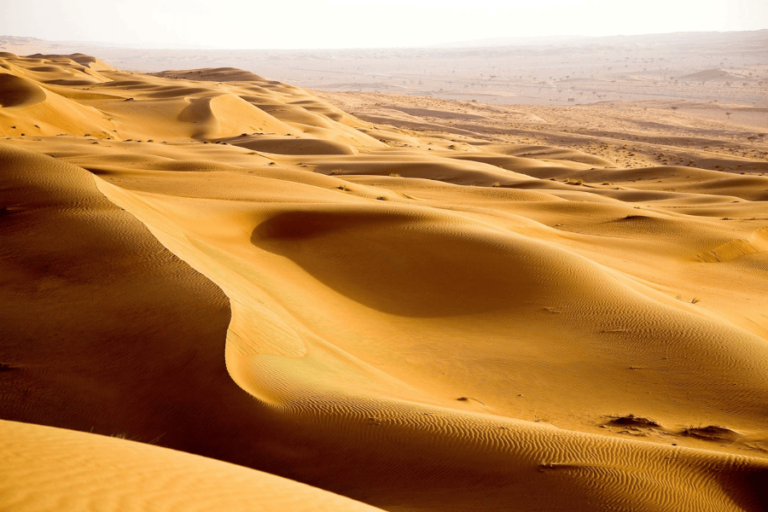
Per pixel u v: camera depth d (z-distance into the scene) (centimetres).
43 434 665
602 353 1927
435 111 19700
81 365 1341
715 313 2738
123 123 9494
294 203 3388
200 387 1255
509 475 1023
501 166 8825
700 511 962
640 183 7812
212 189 3969
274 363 1425
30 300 1599
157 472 628
